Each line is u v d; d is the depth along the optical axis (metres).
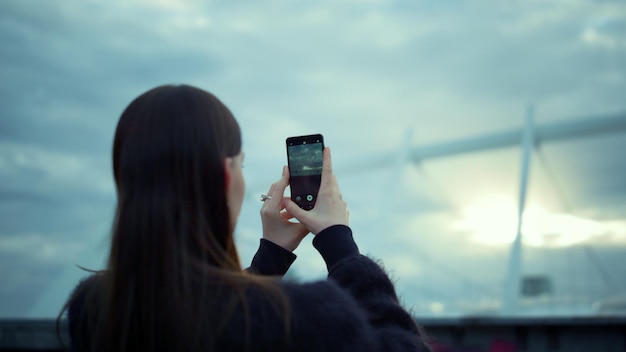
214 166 1.20
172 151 1.18
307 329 1.09
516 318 8.15
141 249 1.13
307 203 1.49
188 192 1.17
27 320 8.58
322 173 1.47
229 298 1.11
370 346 1.13
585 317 7.73
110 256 1.17
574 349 7.79
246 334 1.08
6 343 8.53
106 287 1.19
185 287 1.11
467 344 8.45
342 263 1.30
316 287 1.17
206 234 1.17
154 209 1.15
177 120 1.19
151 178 1.17
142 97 1.27
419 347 1.24
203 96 1.26
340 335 1.10
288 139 1.53
